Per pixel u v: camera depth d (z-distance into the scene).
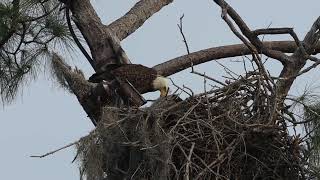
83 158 12.68
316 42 13.95
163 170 12.41
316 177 12.80
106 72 14.03
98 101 13.98
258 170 12.84
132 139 12.73
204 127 12.64
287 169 12.92
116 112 12.77
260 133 12.75
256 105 12.91
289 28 13.57
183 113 12.73
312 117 12.91
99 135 12.69
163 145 12.41
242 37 13.05
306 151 12.87
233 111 12.82
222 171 12.62
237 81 13.02
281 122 12.88
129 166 12.81
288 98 13.02
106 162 12.84
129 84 13.90
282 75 13.74
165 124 12.69
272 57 13.77
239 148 12.76
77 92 14.20
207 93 12.88
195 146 12.55
